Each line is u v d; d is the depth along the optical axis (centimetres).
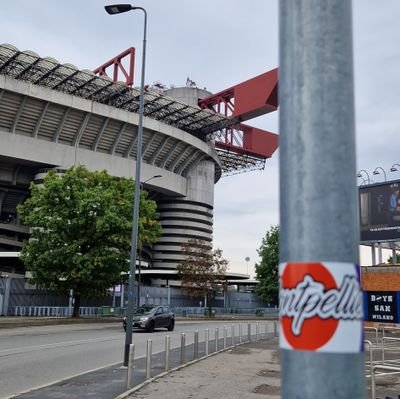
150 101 7238
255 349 1812
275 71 7712
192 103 9050
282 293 223
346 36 236
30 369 1306
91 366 1391
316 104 226
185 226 8919
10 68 6169
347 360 208
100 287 3803
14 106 6316
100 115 6869
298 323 213
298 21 237
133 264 1535
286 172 229
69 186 3769
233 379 1126
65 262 3625
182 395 936
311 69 230
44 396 941
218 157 9800
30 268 3762
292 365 213
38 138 6644
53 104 6506
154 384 1051
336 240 215
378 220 2591
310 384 208
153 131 7519
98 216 3700
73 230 3681
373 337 2253
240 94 8144
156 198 9012
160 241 8919
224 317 5688
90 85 6681
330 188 219
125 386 1048
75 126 6875
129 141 7450
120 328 3098
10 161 6650
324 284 212
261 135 10106
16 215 7769
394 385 1076
